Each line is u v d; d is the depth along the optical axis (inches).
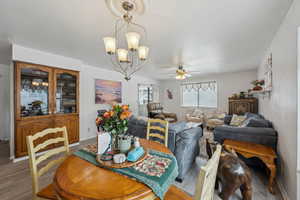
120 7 53.5
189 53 114.0
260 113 151.9
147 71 191.5
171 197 44.2
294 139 56.3
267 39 87.9
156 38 85.4
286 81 65.2
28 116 103.7
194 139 91.8
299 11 50.0
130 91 219.6
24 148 101.3
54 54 116.6
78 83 134.3
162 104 286.5
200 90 238.8
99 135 49.4
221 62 143.1
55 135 116.7
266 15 62.1
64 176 37.4
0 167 91.6
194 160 97.3
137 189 32.6
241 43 93.8
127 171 39.7
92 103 165.3
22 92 102.3
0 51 108.9
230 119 157.0
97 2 53.4
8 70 155.9
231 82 203.9
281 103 73.2
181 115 260.4
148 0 51.0
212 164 29.3
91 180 35.8
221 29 74.5
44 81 112.7
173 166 43.2
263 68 124.9
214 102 224.8
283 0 52.6
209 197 32.9
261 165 84.0
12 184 74.6
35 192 46.0
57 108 121.2
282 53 70.4
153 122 87.3
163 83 284.5
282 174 70.3
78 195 30.4
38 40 89.0
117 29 74.9
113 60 137.5
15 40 89.0
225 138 93.1
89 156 49.7
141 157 47.6
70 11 59.0
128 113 49.3
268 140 81.3
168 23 68.2
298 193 52.9
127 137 52.5
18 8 56.7
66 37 84.8
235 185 55.6
